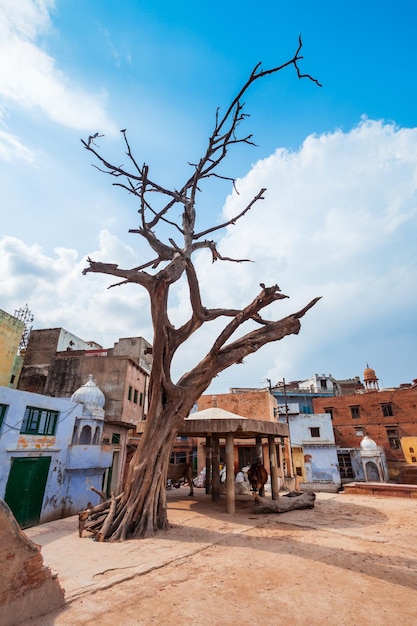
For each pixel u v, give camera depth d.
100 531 8.14
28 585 4.09
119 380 24.53
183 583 5.16
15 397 13.27
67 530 9.28
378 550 6.90
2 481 12.33
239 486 17.50
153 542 7.62
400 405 41.06
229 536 8.12
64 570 5.71
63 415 16.41
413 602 4.51
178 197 10.77
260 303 10.62
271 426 12.97
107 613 4.19
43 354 30.14
